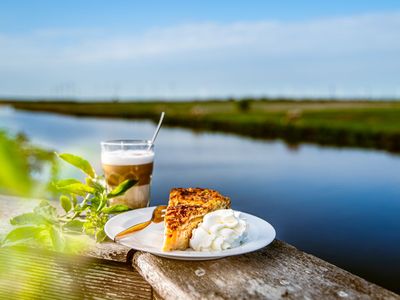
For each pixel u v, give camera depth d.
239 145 48.75
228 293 1.53
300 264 1.77
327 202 18.23
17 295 2.16
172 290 1.58
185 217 1.85
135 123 97.88
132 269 1.94
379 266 10.73
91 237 2.12
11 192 6.34
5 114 141.88
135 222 2.12
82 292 2.04
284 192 20.47
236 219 1.90
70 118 119.75
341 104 180.88
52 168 5.15
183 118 90.81
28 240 2.06
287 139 59.84
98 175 2.57
